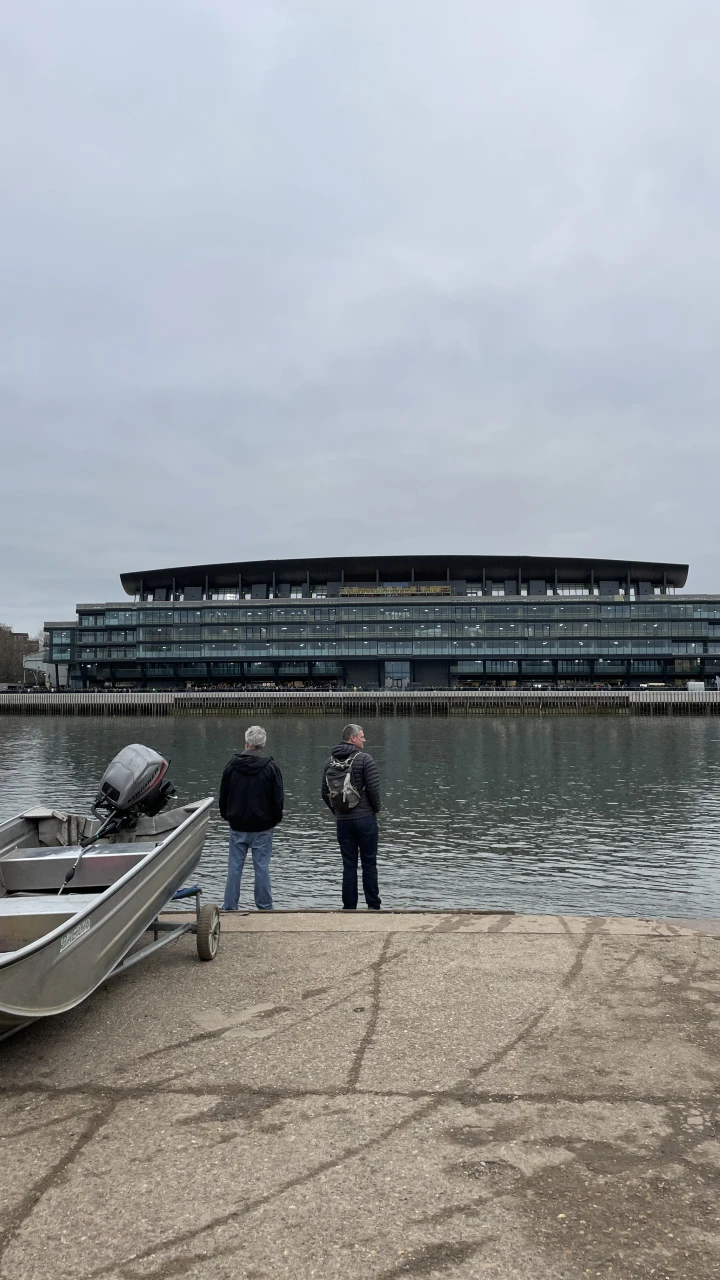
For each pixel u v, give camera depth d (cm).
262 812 1108
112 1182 425
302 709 11644
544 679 14250
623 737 7956
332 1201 404
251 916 1002
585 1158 438
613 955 802
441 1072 545
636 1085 523
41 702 12044
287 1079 539
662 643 13462
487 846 2831
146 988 726
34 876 825
